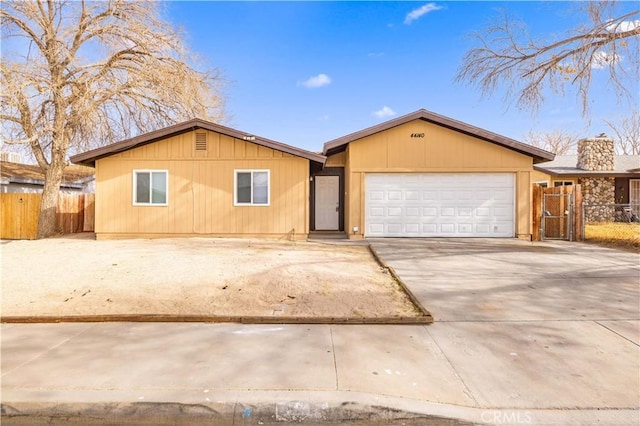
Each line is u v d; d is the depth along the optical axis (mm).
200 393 3320
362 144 13656
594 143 20953
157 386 3439
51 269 8016
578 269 8391
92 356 4062
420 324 5102
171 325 5039
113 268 8023
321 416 3156
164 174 13641
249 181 13523
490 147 13500
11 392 3336
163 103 16359
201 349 4258
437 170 13523
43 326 4984
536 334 4750
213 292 6441
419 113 13297
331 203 16000
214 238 13406
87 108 14039
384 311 5590
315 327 5000
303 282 6996
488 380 3607
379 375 3674
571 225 13336
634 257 9883
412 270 8273
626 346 4383
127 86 15242
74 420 3164
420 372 3750
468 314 5492
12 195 16219
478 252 10633
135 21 14961
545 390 3443
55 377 3600
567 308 5742
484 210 13578
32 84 13453
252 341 4500
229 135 13297
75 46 15016
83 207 16688
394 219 13688
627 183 20734
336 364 3898
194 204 13594
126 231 13656
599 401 3273
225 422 3148
